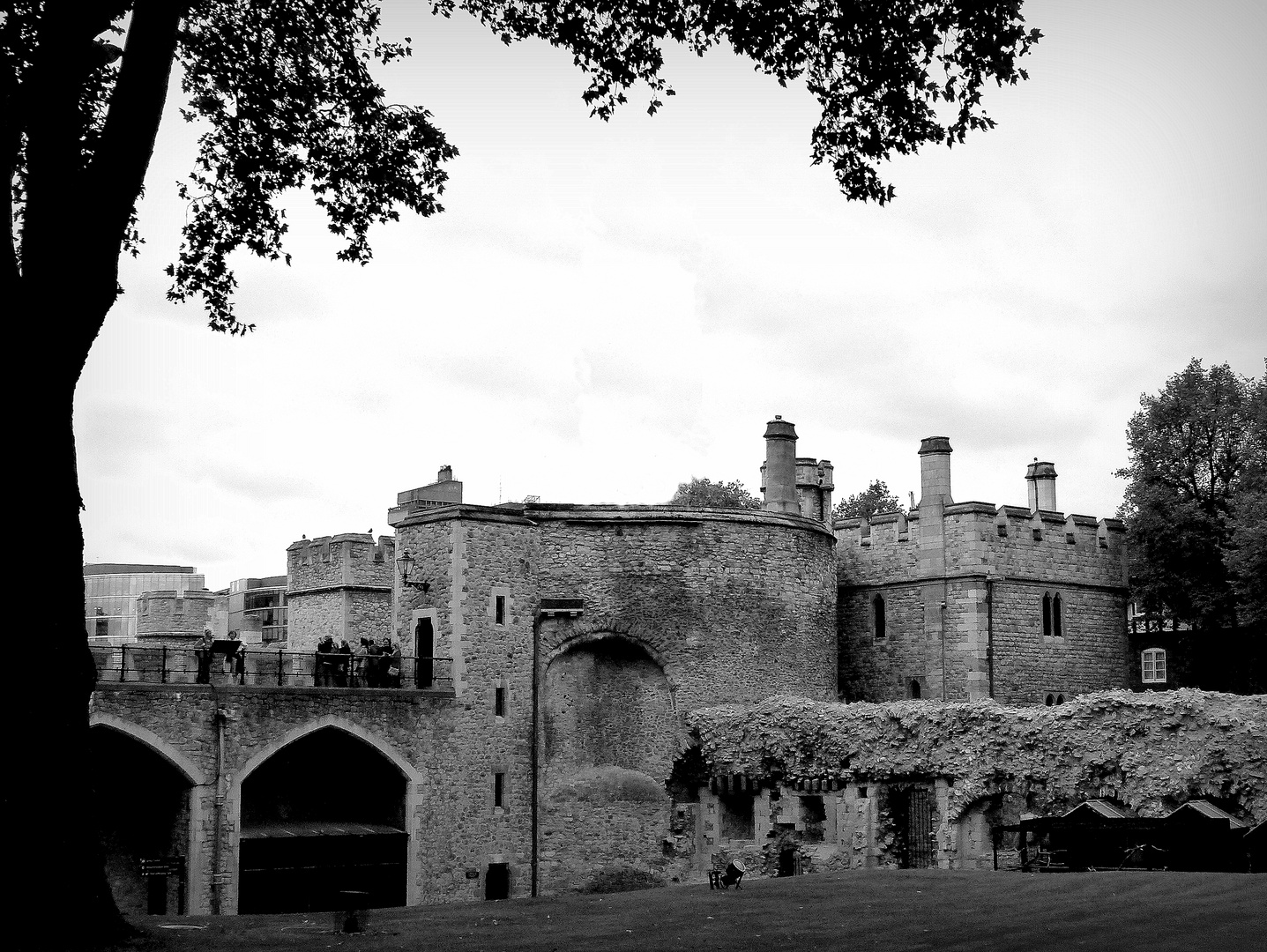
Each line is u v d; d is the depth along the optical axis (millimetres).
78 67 14203
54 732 14086
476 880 31719
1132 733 28656
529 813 32875
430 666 32438
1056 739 29734
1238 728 27156
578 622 34156
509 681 33031
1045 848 27016
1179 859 24719
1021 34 16828
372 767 32125
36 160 14180
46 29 14125
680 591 34844
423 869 31031
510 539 33562
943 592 39625
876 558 41656
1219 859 24484
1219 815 24719
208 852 28188
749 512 35969
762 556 35969
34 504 13992
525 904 21141
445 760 31703
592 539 34594
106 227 14195
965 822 31109
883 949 15227
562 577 34281
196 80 20172
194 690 28422
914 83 17547
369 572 47094
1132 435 41125
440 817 31422
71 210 14102
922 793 32062
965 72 17219
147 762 29781
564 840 33125
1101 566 41906
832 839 32969
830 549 38531
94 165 14211
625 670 34688
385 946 15734
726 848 34000
